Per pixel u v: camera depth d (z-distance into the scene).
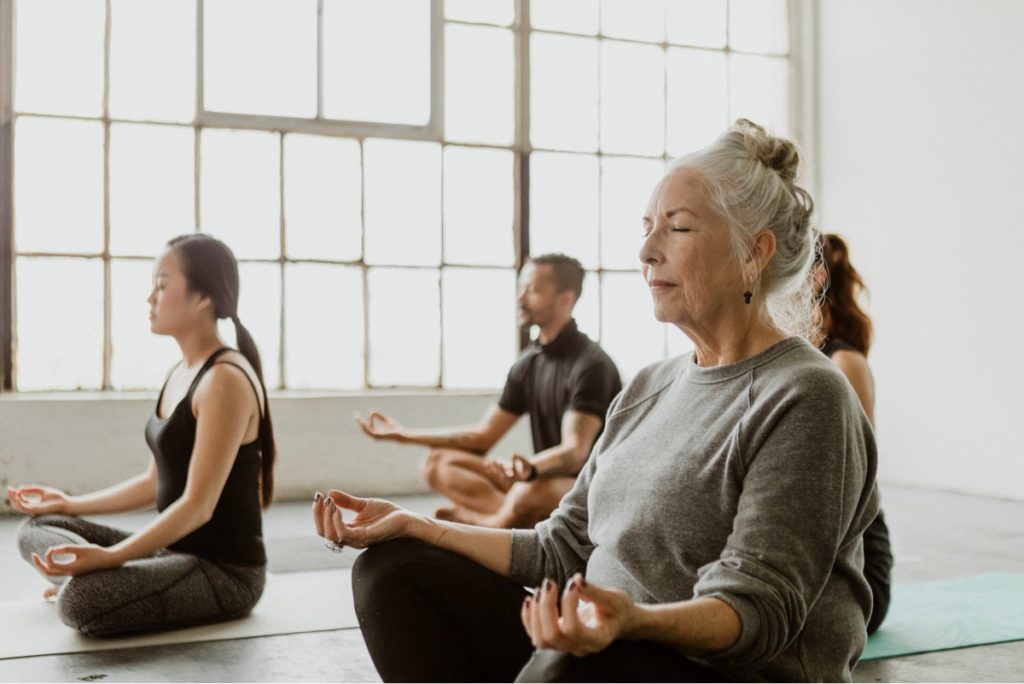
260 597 3.30
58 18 6.45
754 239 1.50
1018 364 6.74
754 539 1.34
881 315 7.76
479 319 7.46
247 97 6.86
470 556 1.70
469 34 7.43
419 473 7.02
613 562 1.57
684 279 1.51
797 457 1.36
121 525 5.43
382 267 7.20
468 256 7.43
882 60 7.79
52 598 3.56
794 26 8.41
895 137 7.68
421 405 7.05
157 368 6.68
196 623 3.19
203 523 3.11
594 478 1.63
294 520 5.70
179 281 3.19
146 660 2.82
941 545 5.01
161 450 3.21
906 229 7.57
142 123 6.63
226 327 6.87
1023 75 6.72
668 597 1.48
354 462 6.87
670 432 1.54
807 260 1.56
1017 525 5.66
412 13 7.24
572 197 7.72
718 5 8.20
